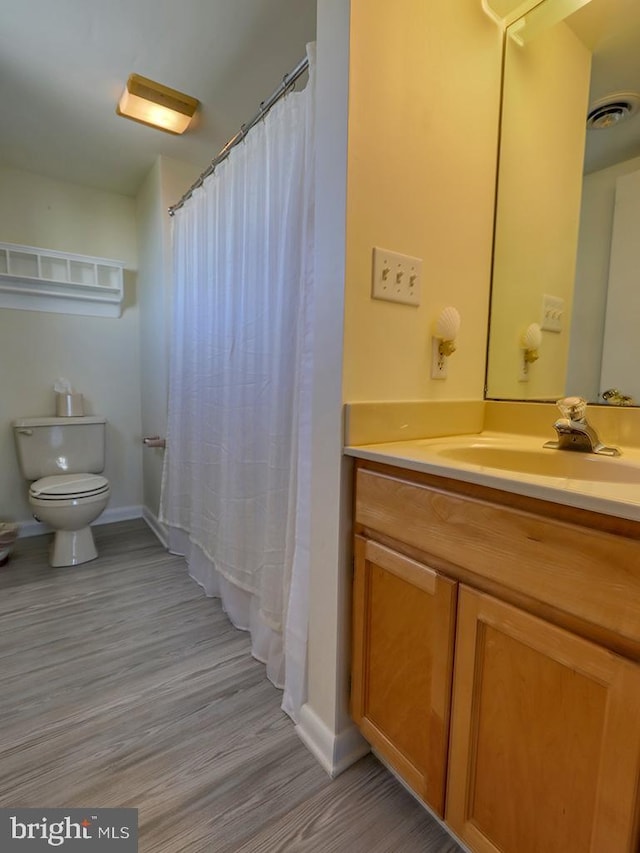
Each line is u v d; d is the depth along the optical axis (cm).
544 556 63
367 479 94
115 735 114
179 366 212
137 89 167
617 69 108
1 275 230
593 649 58
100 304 267
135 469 289
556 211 118
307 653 114
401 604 89
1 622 167
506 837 73
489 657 73
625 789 56
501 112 124
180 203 206
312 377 108
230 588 167
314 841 88
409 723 89
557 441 108
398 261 101
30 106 182
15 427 232
